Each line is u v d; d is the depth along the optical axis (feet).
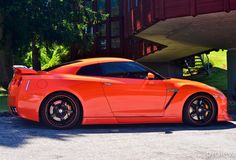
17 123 29.66
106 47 103.30
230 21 46.70
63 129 27.25
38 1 70.64
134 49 95.71
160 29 56.13
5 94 61.77
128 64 28.76
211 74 112.27
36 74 27.94
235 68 64.59
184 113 28.84
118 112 27.86
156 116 28.40
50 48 83.25
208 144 22.33
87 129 27.43
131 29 66.33
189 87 28.91
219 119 29.43
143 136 24.84
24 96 27.12
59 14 73.61
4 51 76.38
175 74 116.67
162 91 28.45
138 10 59.52
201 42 69.05
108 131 26.71
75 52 110.01
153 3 47.93
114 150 20.62
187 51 90.63
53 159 18.58
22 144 21.77
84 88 27.43
